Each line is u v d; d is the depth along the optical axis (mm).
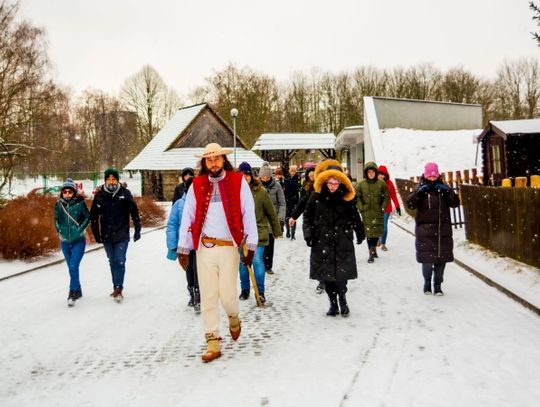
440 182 7230
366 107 30938
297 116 74562
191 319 6570
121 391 4367
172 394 4250
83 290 8406
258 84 67125
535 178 12523
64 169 57438
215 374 4652
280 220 10078
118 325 6371
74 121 71875
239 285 8609
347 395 4051
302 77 75938
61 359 5234
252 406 3928
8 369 5008
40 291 8375
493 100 76688
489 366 4559
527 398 3896
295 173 14523
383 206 10078
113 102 74188
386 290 7707
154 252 12609
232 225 5039
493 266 8727
